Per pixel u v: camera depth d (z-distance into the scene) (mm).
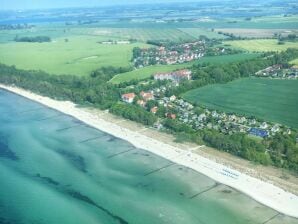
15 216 171000
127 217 168125
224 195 179750
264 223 160000
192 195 181500
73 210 174125
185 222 162875
